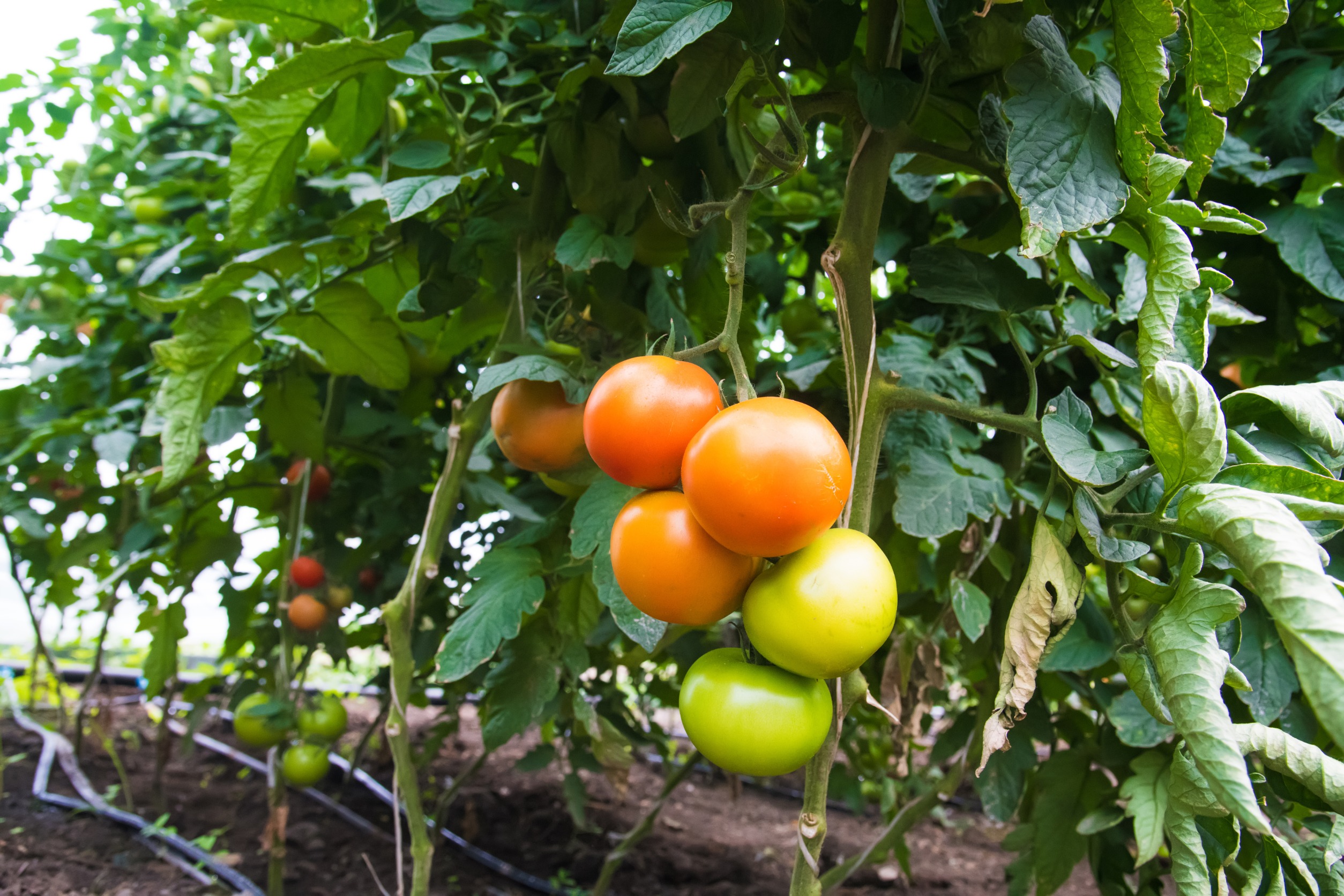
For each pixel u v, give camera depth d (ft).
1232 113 4.92
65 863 7.72
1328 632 1.78
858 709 5.96
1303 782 2.20
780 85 2.92
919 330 4.96
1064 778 4.95
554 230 4.57
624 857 8.19
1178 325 2.59
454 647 3.86
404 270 5.35
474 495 6.14
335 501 8.34
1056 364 4.67
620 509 3.71
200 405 5.10
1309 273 3.93
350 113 4.75
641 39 2.54
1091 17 3.27
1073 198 2.51
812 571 2.38
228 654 8.36
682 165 4.24
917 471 3.83
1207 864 2.44
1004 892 9.21
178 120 8.30
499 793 10.64
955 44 3.43
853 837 10.67
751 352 5.55
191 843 8.26
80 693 13.17
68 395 9.10
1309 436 2.28
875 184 3.34
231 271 4.75
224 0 4.44
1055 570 2.65
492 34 4.62
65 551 9.24
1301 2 4.49
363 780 10.66
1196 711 2.01
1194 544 2.25
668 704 7.35
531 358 3.69
